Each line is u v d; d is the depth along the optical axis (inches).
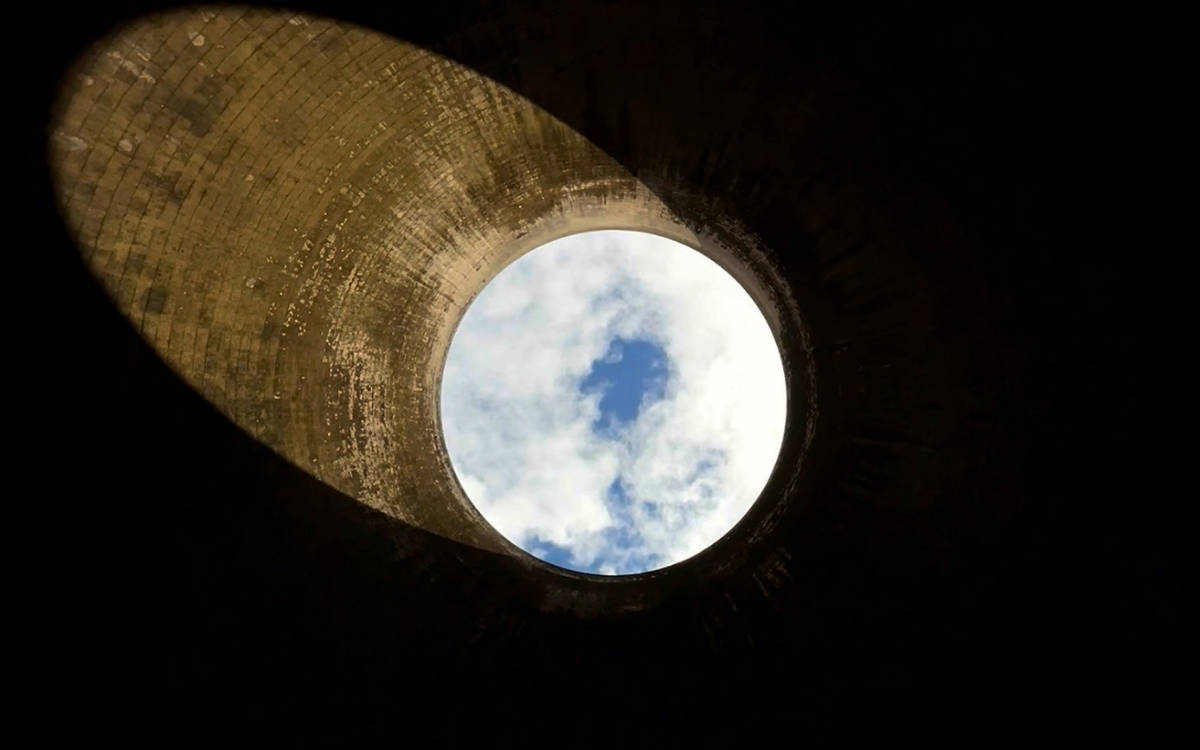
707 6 222.1
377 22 219.9
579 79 250.8
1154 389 182.7
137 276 215.5
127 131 201.8
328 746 223.0
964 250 228.5
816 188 261.9
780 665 250.8
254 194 236.7
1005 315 222.1
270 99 223.9
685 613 289.6
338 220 267.1
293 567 245.1
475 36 230.4
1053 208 201.6
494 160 285.7
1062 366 207.0
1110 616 186.7
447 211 299.9
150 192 211.8
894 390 262.8
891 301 259.4
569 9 225.0
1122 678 181.2
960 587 224.1
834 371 290.4
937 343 245.9
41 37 181.9
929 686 216.1
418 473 324.2
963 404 236.8
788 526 291.7
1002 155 207.8
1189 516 173.3
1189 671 169.0
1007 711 198.5
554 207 324.8
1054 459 207.6
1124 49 176.2
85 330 203.5
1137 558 183.5
